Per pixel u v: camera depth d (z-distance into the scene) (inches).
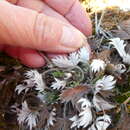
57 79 5.6
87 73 5.7
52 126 5.5
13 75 6.4
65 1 7.0
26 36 5.9
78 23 7.1
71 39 5.9
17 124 5.8
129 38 6.3
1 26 5.9
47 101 5.7
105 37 6.7
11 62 6.7
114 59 6.1
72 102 5.4
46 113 5.6
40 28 5.8
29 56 6.3
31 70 5.9
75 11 7.1
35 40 6.0
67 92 5.3
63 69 5.9
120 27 6.7
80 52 5.8
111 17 7.3
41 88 5.7
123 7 7.6
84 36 6.3
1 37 6.1
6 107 6.1
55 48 6.1
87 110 5.1
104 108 5.3
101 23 7.2
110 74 5.7
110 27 6.9
